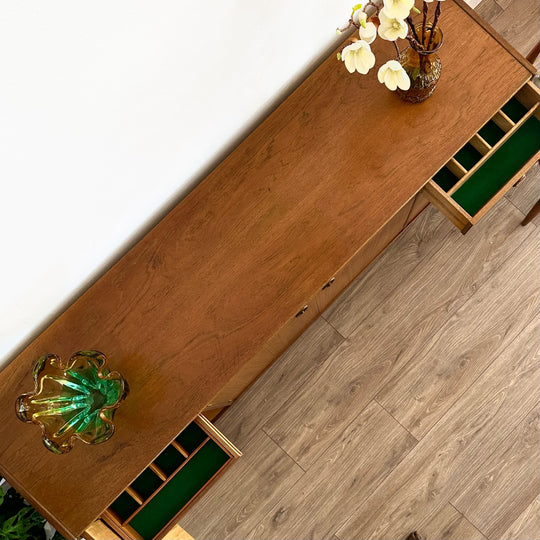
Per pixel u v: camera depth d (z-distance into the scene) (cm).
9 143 86
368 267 218
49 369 133
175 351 146
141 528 157
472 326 213
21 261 113
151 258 150
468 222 161
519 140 172
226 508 209
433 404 210
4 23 71
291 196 152
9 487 177
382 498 207
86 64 89
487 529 205
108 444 143
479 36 155
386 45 157
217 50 118
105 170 115
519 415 208
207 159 154
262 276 149
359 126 154
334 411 211
